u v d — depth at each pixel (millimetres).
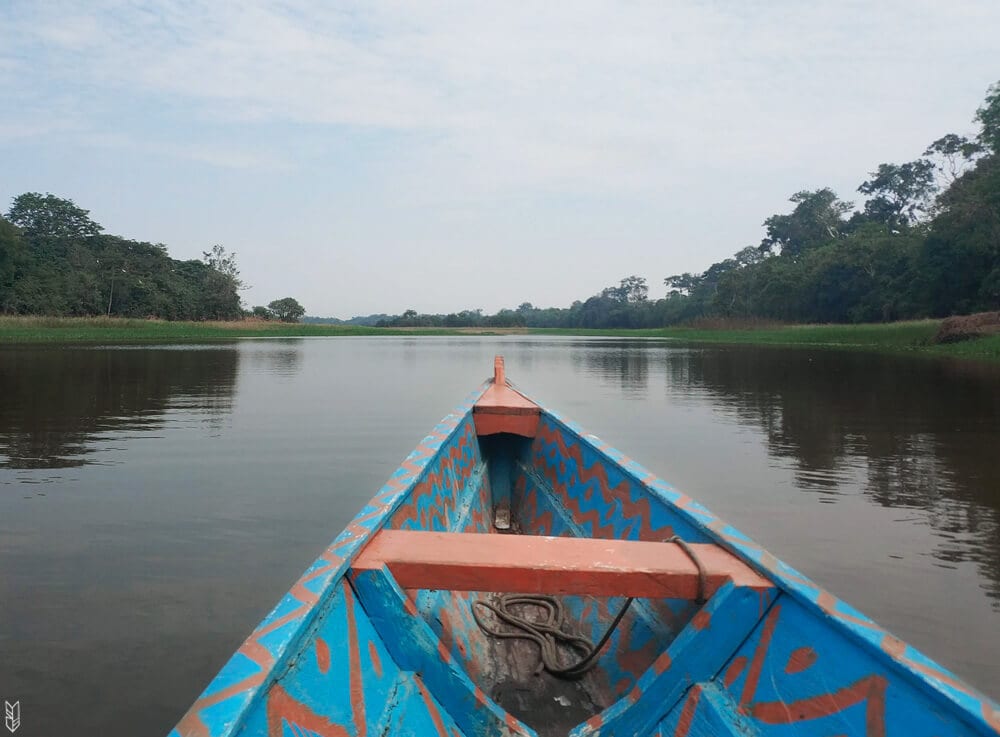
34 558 4395
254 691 1414
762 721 1943
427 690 2178
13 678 2986
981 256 36531
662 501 3074
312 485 6309
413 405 12117
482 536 2496
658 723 2156
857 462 7551
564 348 41062
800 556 4594
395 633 2193
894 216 68875
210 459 7418
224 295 72812
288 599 1823
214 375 17875
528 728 2227
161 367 19938
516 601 3424
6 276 51625
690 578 2209
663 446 8523
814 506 5781
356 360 26219
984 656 3291
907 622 3641
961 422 10414
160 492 6012
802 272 59750
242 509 5520
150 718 2719
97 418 10289
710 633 2139
